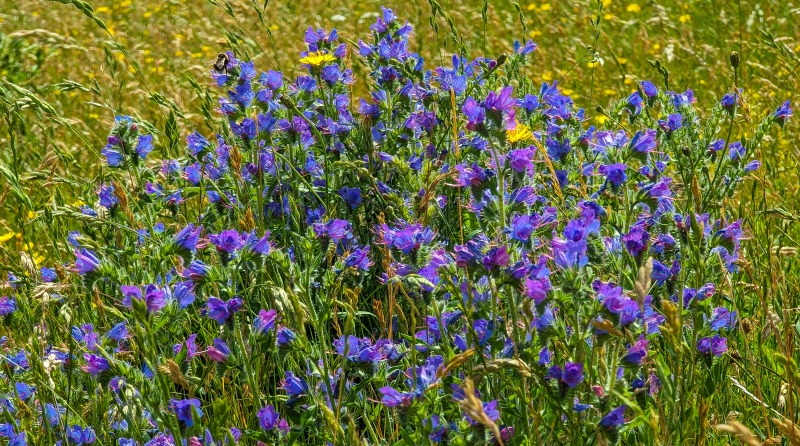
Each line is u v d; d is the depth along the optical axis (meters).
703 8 11.27
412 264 3.54
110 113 8.64
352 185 5.25
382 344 3.64
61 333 4.60
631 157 4.07
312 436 3.70
